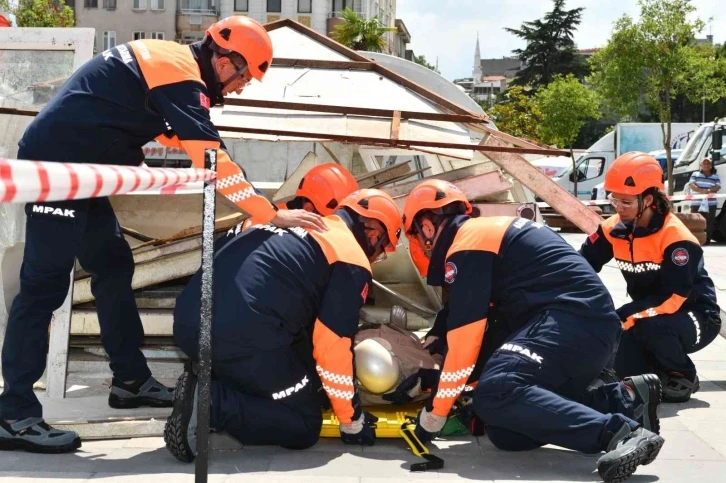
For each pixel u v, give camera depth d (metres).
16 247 4.84
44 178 1.54
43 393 4.71
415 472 3.48
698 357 6.09
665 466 3.60
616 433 3.36
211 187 2.67
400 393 4.15
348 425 3.79
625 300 9.02
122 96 3.70
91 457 3.66
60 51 5.07
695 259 4.64
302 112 5.19
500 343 4.03
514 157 5.36
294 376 3.69
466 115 5.25
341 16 40.66
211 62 3.80
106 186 1.78
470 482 3.34
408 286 6.76
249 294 3.56
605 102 29.36
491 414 3.57
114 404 4.43
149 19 45.72
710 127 18.69
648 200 4.66
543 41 71.44
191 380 3.55
